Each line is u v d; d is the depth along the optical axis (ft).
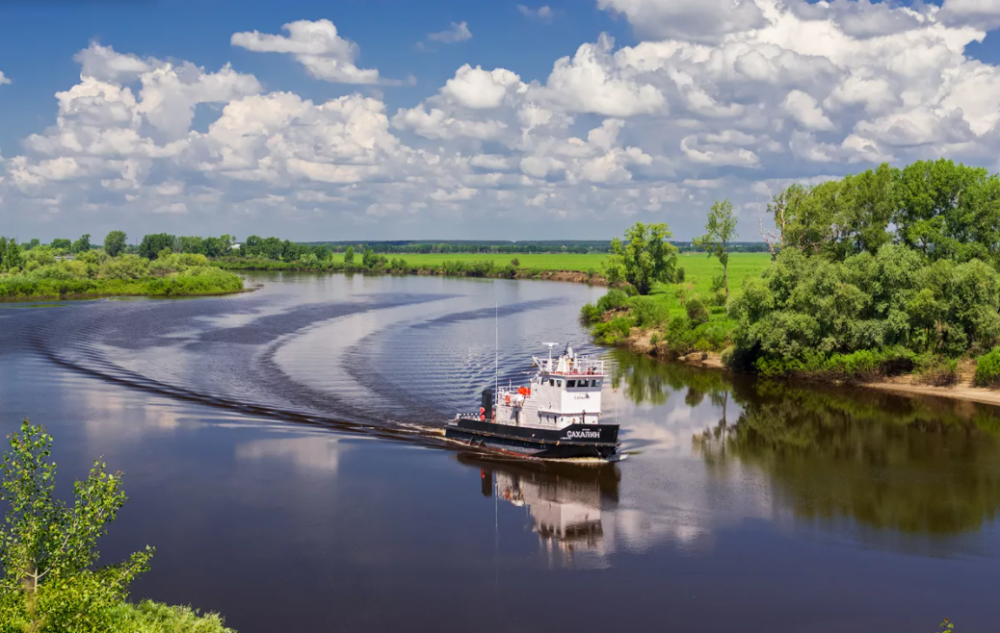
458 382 308.81
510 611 137.28
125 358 361.51
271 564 155.12
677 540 167.22
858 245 460.14
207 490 195.11
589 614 136.36
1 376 322.14
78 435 240.32
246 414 262.67
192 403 276.41
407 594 143.43
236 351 380.58
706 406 287.69
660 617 135.44
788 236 465.88
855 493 194.70
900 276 331.77
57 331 451.53
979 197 417.90
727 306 371.76
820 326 343.26
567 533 170.40
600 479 205.26
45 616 93.25
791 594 143.54
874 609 138.21
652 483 202.08
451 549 162.71
